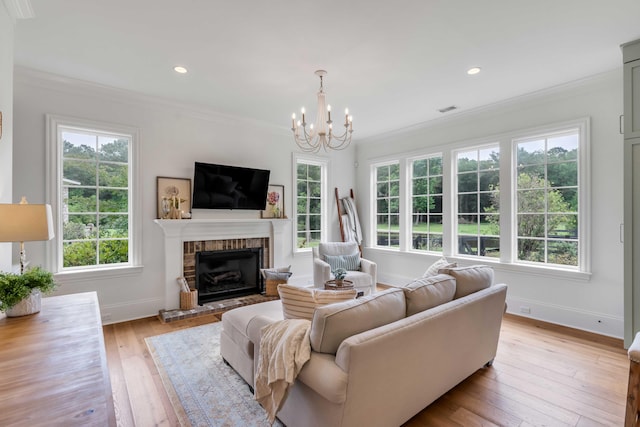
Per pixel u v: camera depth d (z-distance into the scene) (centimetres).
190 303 381
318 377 144
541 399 208
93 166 346
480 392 216
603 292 313
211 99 370
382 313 169
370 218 568
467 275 233
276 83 323
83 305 189
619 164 304
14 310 168
